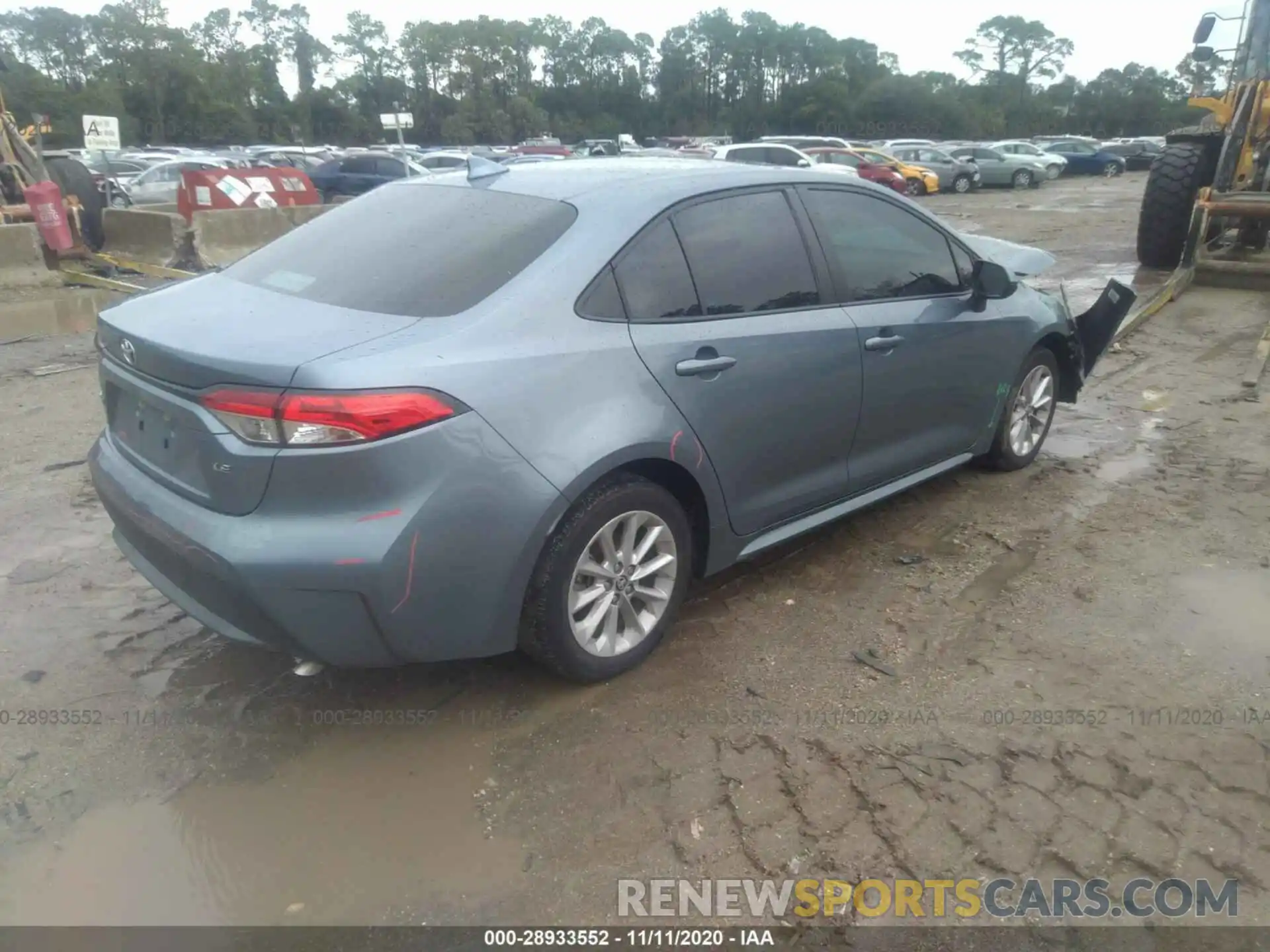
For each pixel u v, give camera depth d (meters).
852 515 4.59
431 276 3.01
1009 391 4.76
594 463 2.88
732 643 3.49
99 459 3.23
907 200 4.24
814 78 92.06
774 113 88.50
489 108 83.81
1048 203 25.77
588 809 2.70
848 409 3.80
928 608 3.72
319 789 2.79
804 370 3.55
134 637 3.55
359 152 26.73
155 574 3.03
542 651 3.05
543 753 2.93
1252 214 9.74
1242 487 4.86
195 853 2.56
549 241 3.06
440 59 93.00
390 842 2.59
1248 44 10.92
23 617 3.67
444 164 26.23
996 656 3.39
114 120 19.91
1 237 11.11
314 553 2.55
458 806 2.72
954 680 3.25
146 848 2.58
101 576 4.00
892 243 4.09
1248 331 8.20
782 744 2.94
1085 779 2.78
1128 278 11.26
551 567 2.93
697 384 3.20
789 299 3.59
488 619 2.82
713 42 96.94
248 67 85.12
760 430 3.45
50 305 10.42
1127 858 2.51
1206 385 6.69
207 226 12.38
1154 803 2.69
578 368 2.90
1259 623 3.57
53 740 2.98
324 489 2.55
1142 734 2.96
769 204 3.62
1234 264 9.99
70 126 68.50
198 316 2.97
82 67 87.56
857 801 2.70
